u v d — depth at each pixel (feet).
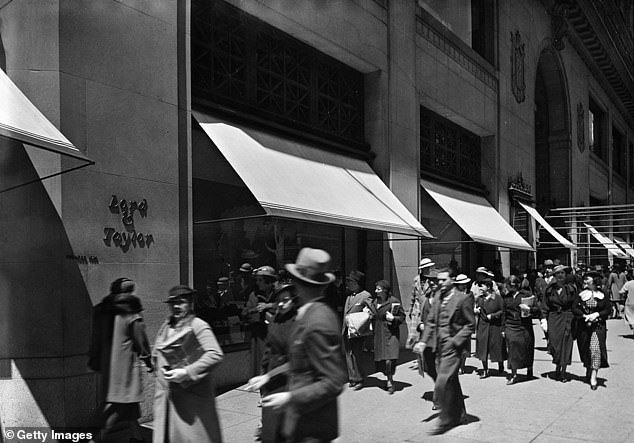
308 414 9.86
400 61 41.29
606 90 117.91
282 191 26.21
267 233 30.53
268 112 30.73
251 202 29.68
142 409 20.20
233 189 28.76
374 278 38.45
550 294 28.73
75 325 18.88
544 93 90.68
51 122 18.99
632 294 43.27
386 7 40.34
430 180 47.78
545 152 91.66
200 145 27.02
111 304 17.07
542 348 40.19
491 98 58.70
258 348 22.25
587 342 27.02
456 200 49.70
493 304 29.32
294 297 12.45
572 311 27.78
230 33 29.12
